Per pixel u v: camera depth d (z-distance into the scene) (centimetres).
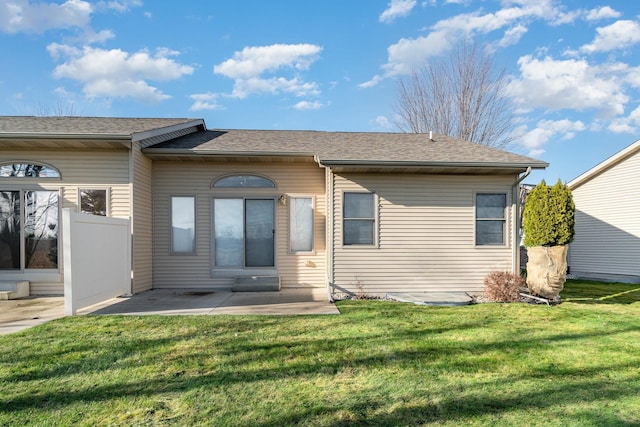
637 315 636
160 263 944
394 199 859
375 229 854
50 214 827
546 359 413
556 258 771
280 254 971
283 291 915
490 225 879
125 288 811
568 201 780
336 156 812
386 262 854
